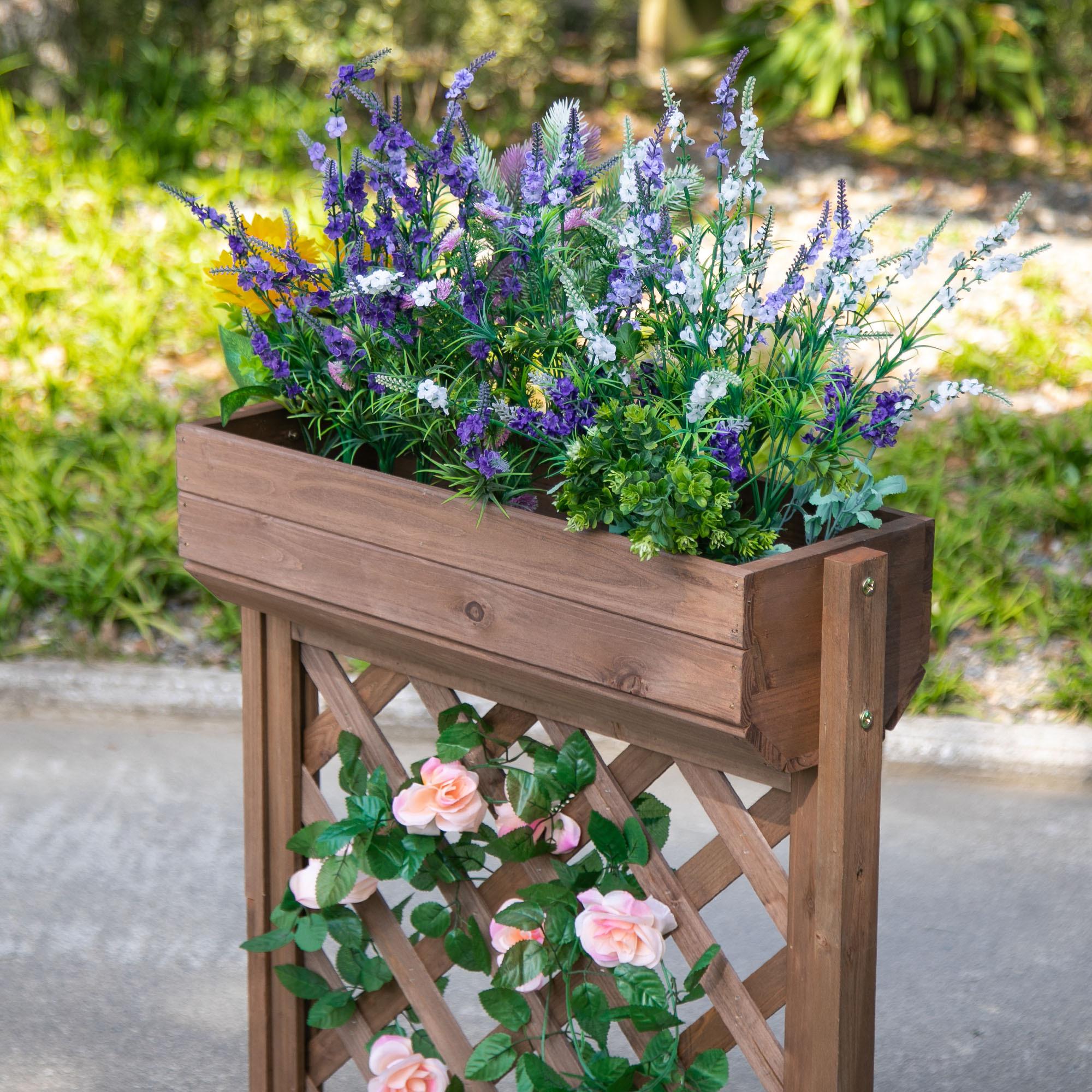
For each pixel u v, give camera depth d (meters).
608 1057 1.75
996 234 1.46
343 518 1.73
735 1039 1.71
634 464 1.47
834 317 1.54
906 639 1.61
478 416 1.56
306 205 6.49
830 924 1.54
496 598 1.61
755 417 1.59
